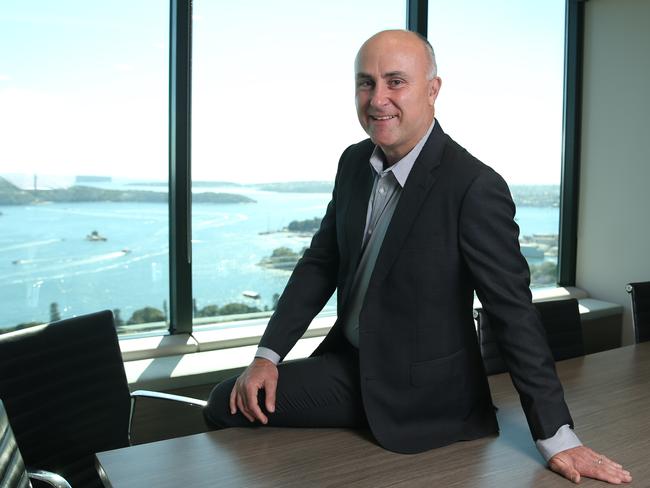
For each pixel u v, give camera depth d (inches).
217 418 64.9
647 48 157.8
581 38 172.6
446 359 58.9
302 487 48.4
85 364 73.5
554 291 173.0
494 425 60.3
